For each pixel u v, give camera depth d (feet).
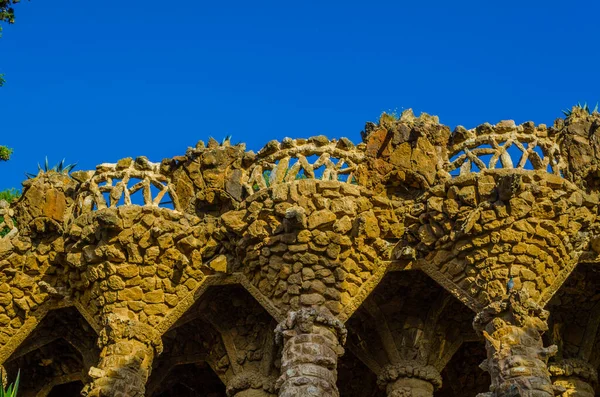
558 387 49.73
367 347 61.16
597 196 55.36
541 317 51.60
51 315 64.75
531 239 52.90
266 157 59.36
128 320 57.52
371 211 55.88
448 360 60.29
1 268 62.39
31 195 63.16
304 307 54.13
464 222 53.47
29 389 68.80
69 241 60.75
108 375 55.88
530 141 56.18
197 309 61.82
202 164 60.85
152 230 57.77
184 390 71.20
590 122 57.77
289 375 51.57
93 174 61.98
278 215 55.52
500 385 49.44
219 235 58.34
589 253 54.90
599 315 60.80
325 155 57.88
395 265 55.88
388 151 57.98
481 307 53.01
